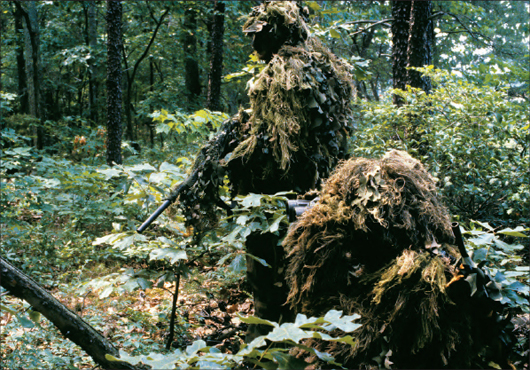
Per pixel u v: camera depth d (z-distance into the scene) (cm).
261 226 216
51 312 153
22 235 478
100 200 496
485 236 171
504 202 411
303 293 155
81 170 522
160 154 897
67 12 1532
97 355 161
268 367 117
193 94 1329
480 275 134
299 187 228
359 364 139
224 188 254
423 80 576
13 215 502
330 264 149
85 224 518
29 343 262
